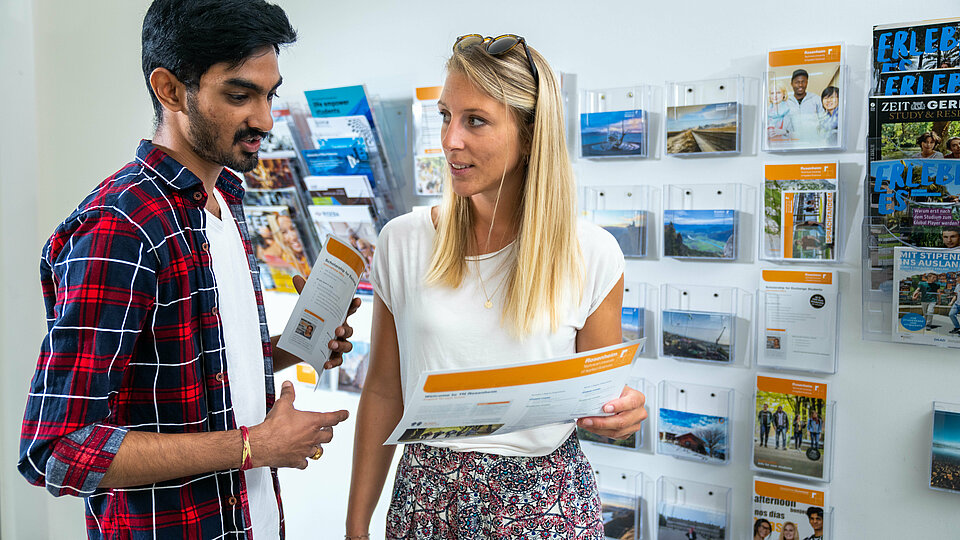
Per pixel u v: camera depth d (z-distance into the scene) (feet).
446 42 6.79
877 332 5.07
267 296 8.29
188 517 3.71
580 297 4.22
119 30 8.81
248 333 4.21
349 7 7.32
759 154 5.51
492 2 6.55
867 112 5.09
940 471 4.97
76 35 9.14
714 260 5.73
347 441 7.84
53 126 9.50
